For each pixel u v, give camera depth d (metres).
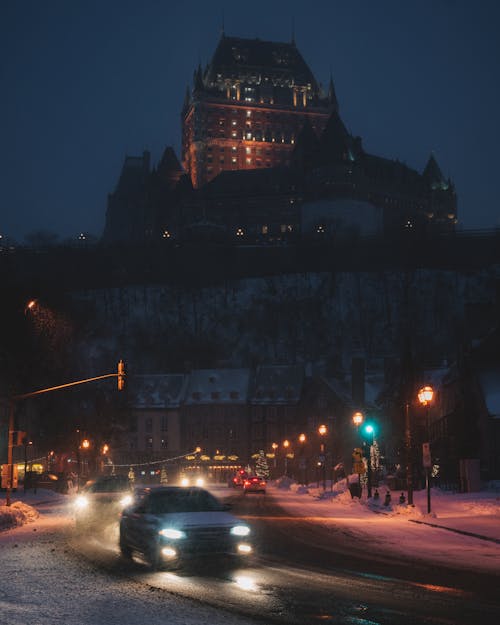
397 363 89.25
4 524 26.23
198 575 14.12
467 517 28.02
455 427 57.09
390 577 13.70
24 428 74.50
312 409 110.69
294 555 17.14
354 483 45.34
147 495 16.42
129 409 86.38
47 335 68.88
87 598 11.77
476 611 10.48
